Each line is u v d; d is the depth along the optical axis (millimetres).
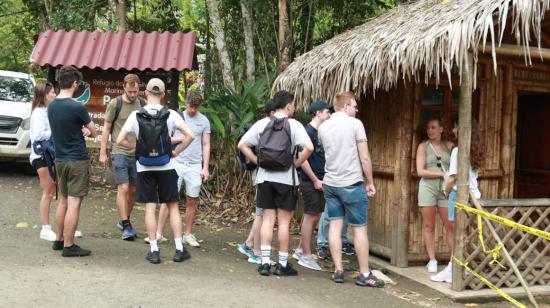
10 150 9828
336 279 5434
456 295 5125
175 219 5680
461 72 5016
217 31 9750
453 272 5258
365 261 5414
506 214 5324
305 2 10750
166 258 5746
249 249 6246
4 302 4125
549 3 4789
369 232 6707
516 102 6305
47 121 5980
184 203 8883
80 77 5520
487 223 5160
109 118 6211
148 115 5344
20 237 6156
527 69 6336
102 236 6527
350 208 5352
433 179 5777
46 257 5414
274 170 5344
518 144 7367
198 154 6406
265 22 11031
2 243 5859
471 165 5312
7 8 17938
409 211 6137
